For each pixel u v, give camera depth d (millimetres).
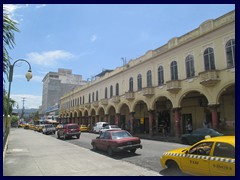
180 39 24000
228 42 18953
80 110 52156
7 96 12031
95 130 36312
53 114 80812
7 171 8867
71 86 98062
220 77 19312
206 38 20906
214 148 6215
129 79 32781
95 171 8578
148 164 10109
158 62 26922
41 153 13641
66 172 8516
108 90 39125
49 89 94062
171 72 24844
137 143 12969
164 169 8773
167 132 29516
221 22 19609
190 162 6770
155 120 31359
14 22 7293
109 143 12852
